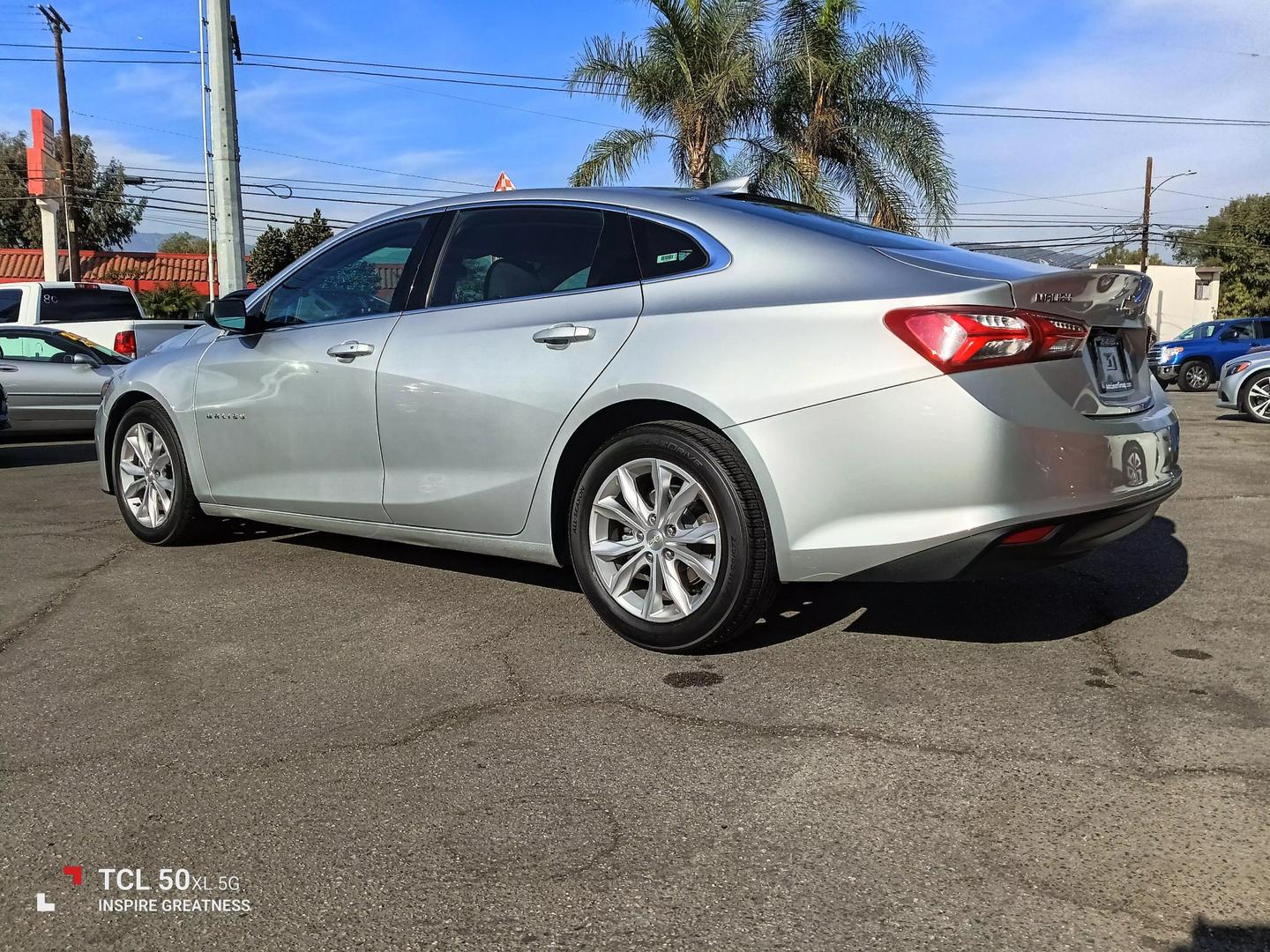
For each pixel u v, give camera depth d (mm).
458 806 2512
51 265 32656
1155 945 1926
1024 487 2986
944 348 2973
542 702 3160
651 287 3605
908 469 3029
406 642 3762
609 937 1983
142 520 5449
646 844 2316
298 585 4582
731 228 3566
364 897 2137
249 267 34281
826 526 3164
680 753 2779
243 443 4828
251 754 2826
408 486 4168
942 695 3158
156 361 5363
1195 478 7609
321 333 4512
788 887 2133
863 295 3154
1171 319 53438
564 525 3842
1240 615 3961
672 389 3371
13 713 3131
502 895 2131
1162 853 2234
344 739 2916
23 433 11836
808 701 3123
